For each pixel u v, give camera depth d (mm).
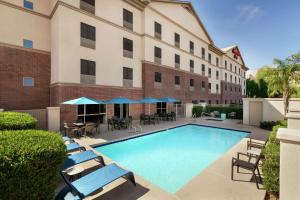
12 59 14086
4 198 2330
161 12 22578
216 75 37562
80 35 14867
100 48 16266
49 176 2797
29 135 3232
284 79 13109
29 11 14992
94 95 15680
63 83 13711
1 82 13562
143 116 16922
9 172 2334
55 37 14594
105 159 6797
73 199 3562
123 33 18391
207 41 33188
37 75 15320
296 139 2477
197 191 4531
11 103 13984
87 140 10273
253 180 5129
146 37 20469
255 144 8023
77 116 14453
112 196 4230
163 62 22875
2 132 3389
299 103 12914
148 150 9961
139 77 20109
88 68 15367
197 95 30234
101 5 16453
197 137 13125
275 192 4238
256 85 32406
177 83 25516
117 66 17719
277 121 13617
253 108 16172
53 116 11953
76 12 14695
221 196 4297
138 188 4602
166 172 6906
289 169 2580
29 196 2547
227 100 41875
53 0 15094
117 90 17656
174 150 10008
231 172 5344
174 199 4129
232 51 44500
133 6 19562
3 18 13703
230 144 11305
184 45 26953
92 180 4227
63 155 3014
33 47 15180
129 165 7660
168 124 16641
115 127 14375
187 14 27594
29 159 2508
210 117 22812
